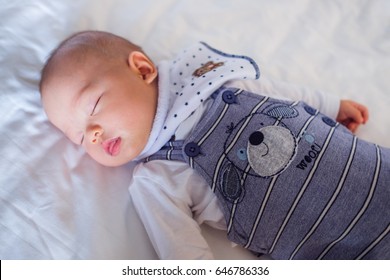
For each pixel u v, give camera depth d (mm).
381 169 778
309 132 825
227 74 901
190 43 1141
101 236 830
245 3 1201
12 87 968
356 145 820
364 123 990
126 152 875
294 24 1180
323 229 780
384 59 1098
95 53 887
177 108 878
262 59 1115
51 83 879
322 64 1108
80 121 865
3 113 934
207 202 860
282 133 821
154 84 928
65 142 935
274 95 961
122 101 860
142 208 864
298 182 784
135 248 845
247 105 866
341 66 1096
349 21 1179
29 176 864
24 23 1081
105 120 851
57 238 809
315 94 992
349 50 1128
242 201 811
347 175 772
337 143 813
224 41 1146
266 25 1169
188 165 865
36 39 1064
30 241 797
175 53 1128
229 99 873
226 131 841
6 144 892
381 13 1176
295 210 785
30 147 901
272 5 1196
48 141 923
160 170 873
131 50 936
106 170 927
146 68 926
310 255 827
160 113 884
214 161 827
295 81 1082
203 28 1166
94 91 852
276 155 804
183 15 1182
